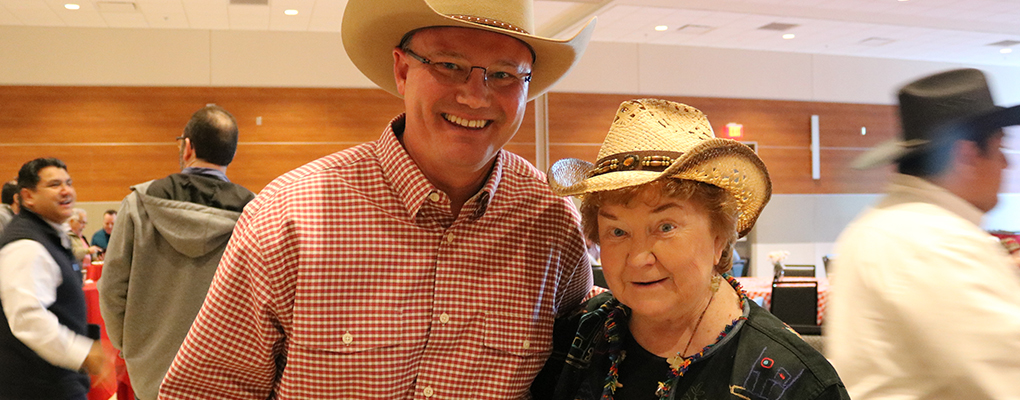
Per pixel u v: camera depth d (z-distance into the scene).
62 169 2.59
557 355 1.39
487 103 1.18
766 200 1.21
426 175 1.25
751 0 7.27
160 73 8.02
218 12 7.34
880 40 8.94
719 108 9.46
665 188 1.05
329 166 1.27
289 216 1.20
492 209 1.29
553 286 1.36
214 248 2.25
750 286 4.42
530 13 1.26
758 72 9.58
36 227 2.44
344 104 8.43
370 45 1.37
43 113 7.82
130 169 7.98
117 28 7.92
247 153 8.24
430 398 1.23
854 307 1.32
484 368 1.26
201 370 1.22
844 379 1.31
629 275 1.10
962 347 1.16
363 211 1.23
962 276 1.20
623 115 1.17
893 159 1.38
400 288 1.22
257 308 1.19
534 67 1.42
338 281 1.19
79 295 2.55
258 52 8.23
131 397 3.11
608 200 1.10
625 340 1.22
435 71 1.17
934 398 1.20
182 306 2.23
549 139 8.96
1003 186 1.39
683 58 9.32
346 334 1.19
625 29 8.30
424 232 1.24
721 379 1.10
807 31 8.41
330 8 7.25
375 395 1.20
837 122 9.91
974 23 8.20
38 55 7.77
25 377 2.31
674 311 1.10
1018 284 1.23
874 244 1.32
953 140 1.33
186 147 2.51
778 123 9.68
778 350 1.09
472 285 1.26
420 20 1.16
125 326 2.25
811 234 9.77
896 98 1.43
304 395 1.20
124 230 2.27
